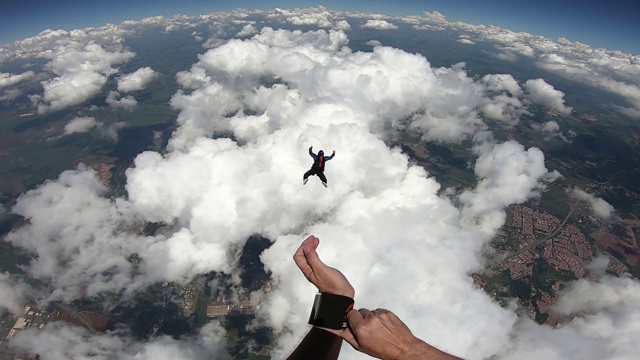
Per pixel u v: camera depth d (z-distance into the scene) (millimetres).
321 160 9508
